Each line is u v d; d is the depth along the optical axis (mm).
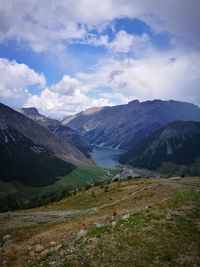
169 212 42344
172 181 106562
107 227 37812
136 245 32250
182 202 47531
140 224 37719
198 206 45469
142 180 126625
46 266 31547
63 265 30109
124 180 139625
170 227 36875
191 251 31812
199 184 95250
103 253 30953
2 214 95812
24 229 69438
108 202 91438
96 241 33812
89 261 29828
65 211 91625
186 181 103562
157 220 39156
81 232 43156
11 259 47344
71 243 36594
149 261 29391
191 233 35781
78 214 78625
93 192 113812
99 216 62219
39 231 62875
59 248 37250
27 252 47844
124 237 34094
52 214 87250
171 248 31812
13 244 55938
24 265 42812
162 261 29531
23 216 88688
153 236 34281
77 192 140125
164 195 76750
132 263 28984
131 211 50375
